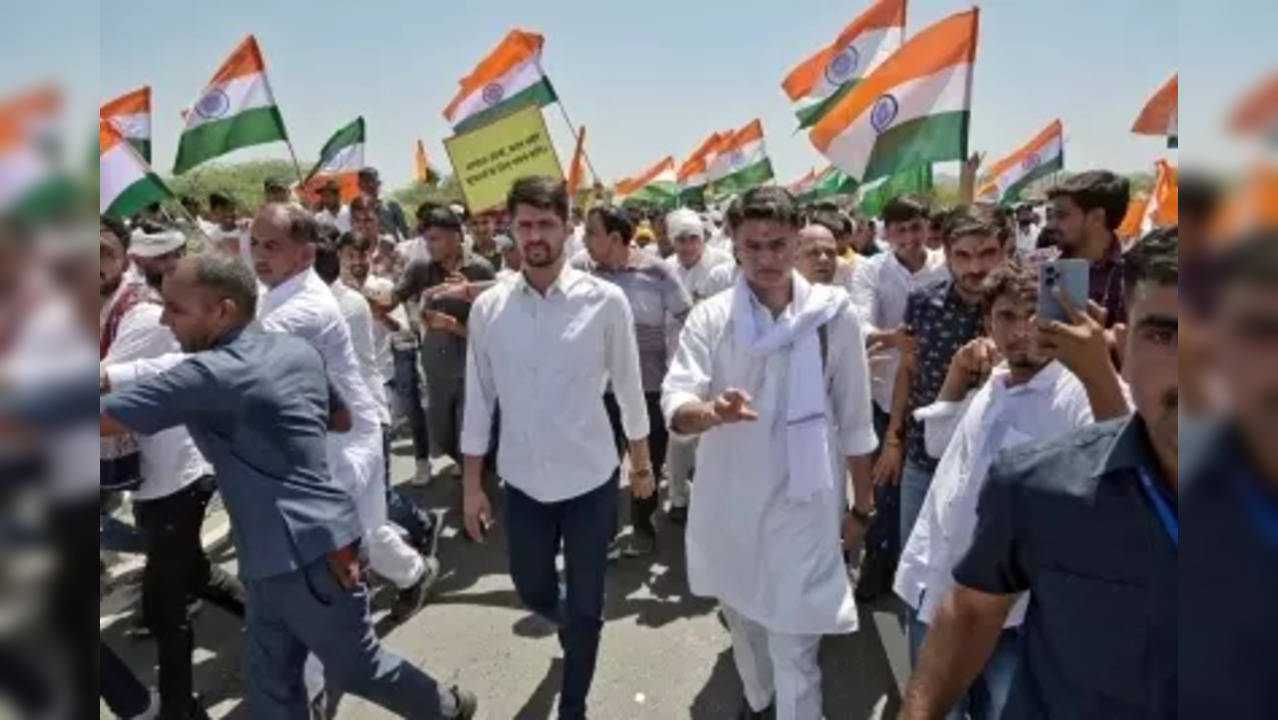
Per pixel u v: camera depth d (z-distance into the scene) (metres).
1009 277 2.28
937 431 2.83
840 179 16.09
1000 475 1.31
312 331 3.18
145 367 2.75
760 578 2.71
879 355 4.27
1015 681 1.35
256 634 2.58
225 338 2.44
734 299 2.76
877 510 4.04
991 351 2.72
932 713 1.52
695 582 2.91
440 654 3.87
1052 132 13.34
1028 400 2.27
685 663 3.77
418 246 5.88
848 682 3.57
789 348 2.67
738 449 2.72
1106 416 1.89
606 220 4.79
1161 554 1.13
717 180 17.16
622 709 3.44
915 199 4.40
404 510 4.38
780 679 2.73
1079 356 1.90
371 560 3.90
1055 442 1.28
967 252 3.26
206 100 6.89
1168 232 1.06
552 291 3.01
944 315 3.44
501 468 3.13
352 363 3.34
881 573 4.12
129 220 4.20
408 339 5.88
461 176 5.78
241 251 6.76
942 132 4.31
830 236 4.21
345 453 3.36
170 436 3.03
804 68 6.99
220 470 2.44
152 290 3.37
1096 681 1.19
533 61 8.22
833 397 2.81
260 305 3.18
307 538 2.44
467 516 3.25
